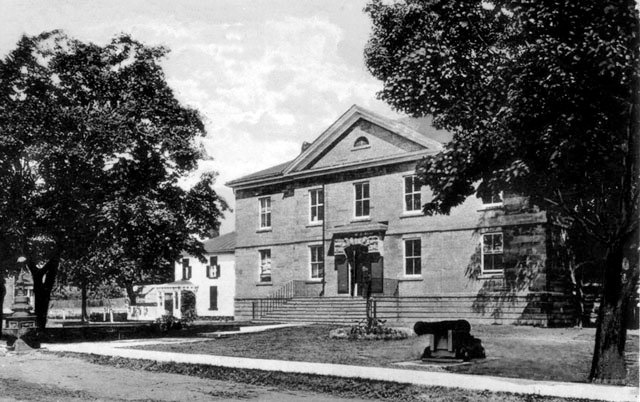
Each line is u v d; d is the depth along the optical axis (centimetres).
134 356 2020
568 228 3011
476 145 1417
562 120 1275
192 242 3200
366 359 1886
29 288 6650
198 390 1394
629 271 1373
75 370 1786
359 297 3475
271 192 4241
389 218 3572
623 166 1356
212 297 5675
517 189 1418
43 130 2658
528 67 1284
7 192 2719
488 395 1239
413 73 1470
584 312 3120
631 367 1623
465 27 1473
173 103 3016
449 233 3325
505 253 3097
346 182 3806
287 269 4078
